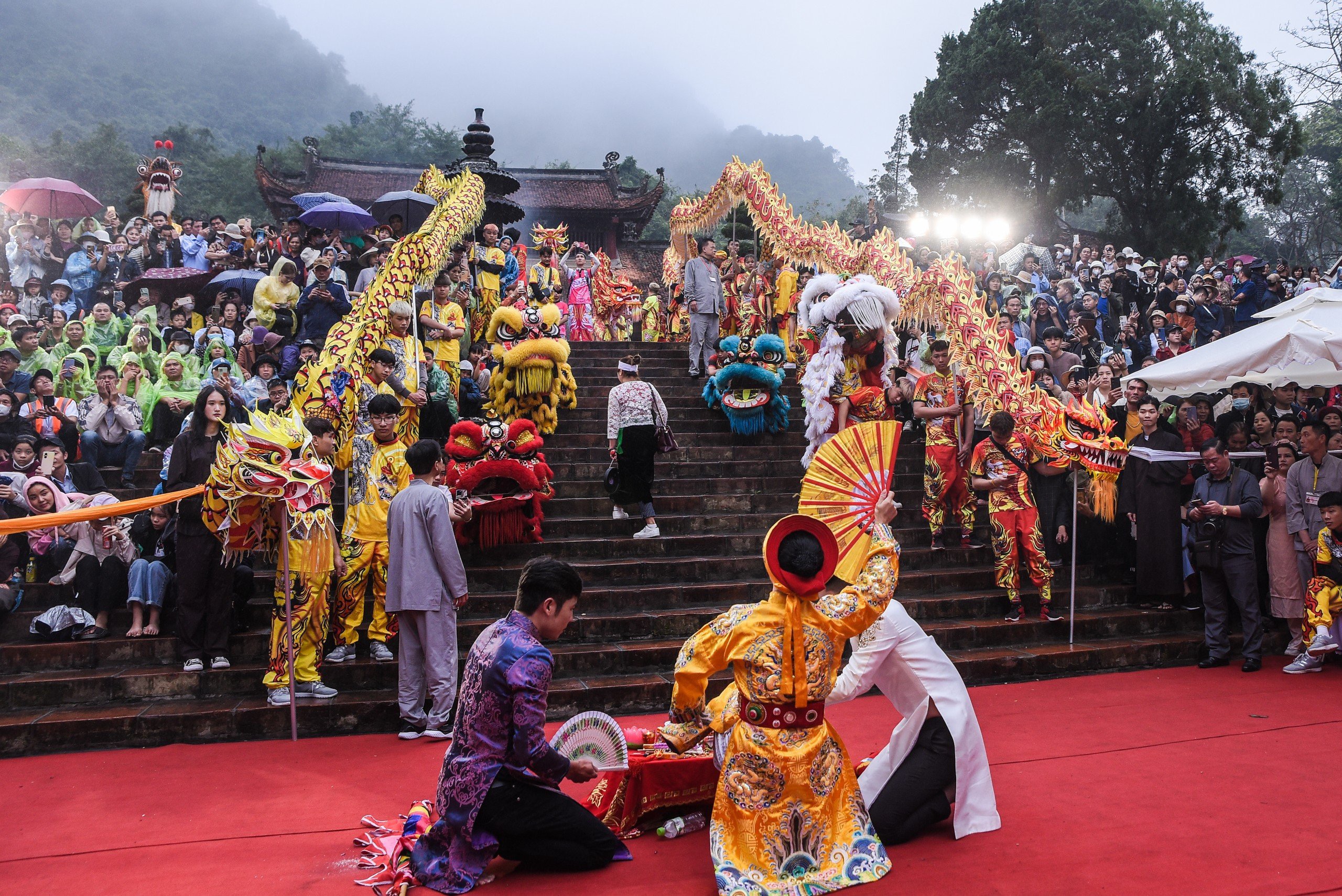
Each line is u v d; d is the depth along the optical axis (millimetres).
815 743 3643
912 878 3637
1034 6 29672
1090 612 7676
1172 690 6445
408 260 8797
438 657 5551
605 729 3965
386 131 77812
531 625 3787
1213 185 28375
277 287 10680
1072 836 4012
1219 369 8195
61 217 13852
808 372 8914
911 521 8805
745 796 3568
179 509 6074
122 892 3613
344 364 7184
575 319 15852
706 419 10477
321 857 3918
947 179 31484
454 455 7395
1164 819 4188
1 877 3750
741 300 13781
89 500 6621
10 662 6062
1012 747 5242
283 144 123312
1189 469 8305
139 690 5910
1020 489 7336
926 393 8633
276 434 5570
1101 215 59500
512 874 3758
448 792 3672
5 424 7941
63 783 4863
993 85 29797
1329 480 7000
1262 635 7191
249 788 4758
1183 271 17406
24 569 6863
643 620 6820
